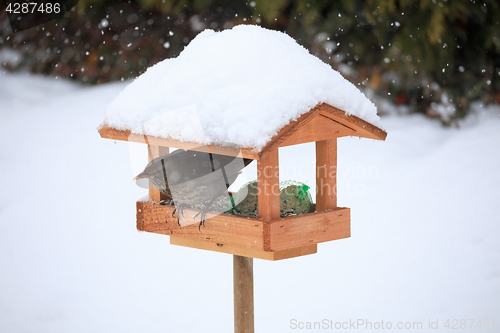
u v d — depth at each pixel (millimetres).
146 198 2795
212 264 4832
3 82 9594
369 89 8719
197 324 3883
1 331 3838
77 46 9828
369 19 8359
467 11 8320
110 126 2488
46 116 8383
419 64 8398
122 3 9727
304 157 6730
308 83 2164
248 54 2213
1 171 6746
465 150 7211
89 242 5207
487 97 8805
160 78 2436
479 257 4754
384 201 5816
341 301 4141
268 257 2309
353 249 4926
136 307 4141
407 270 4559
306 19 8398
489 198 5887
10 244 5195
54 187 6293
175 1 8836
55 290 4418
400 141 7477
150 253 5039
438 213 5566
